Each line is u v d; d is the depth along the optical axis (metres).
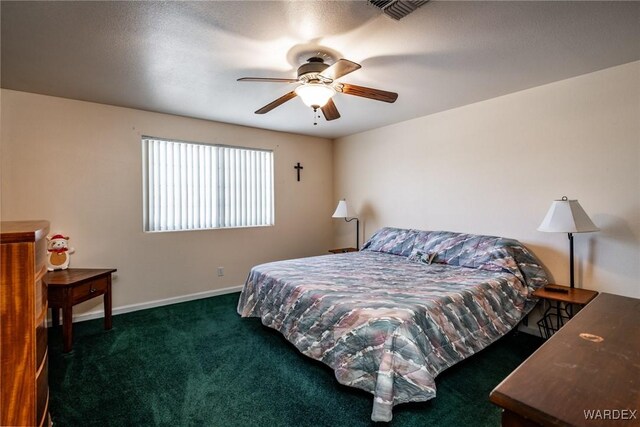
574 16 1.76
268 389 2.04
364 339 1.86
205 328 3.03
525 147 2.97
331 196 5.25
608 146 2.49
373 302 2.05
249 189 4.39
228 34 1.93
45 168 3.02
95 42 2.01
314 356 2.17
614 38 2.01
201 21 1.79
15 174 2.89
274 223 4.61
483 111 3.27
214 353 2.53
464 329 2.11
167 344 2.68
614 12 1.72
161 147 3.69
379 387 1.68
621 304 1.46
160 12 1.70
